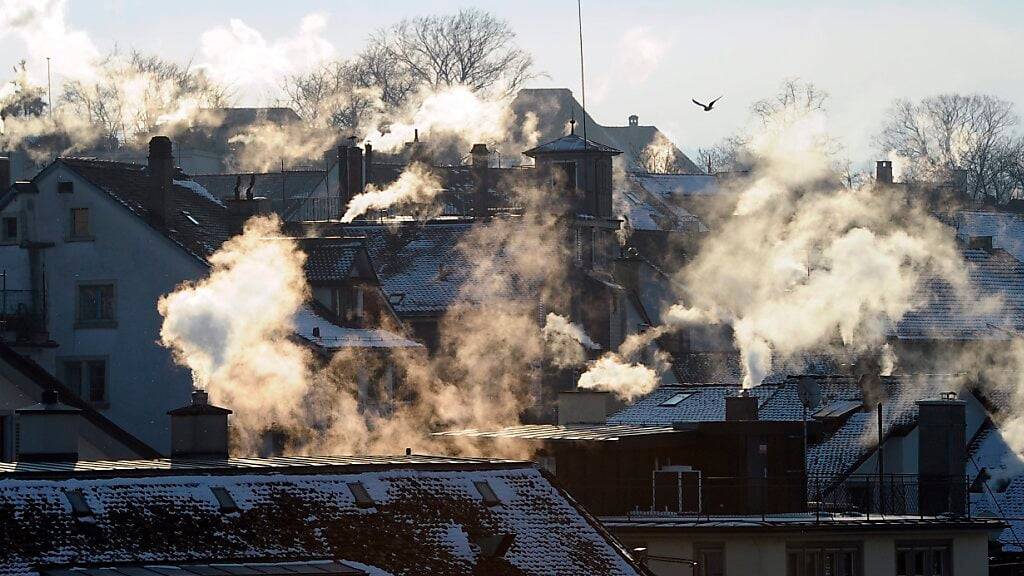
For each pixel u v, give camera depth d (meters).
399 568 50.09
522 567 51.78
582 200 159.25
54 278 115.25
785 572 70.12
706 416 98.12
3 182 130.75
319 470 53.12
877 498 89.62
